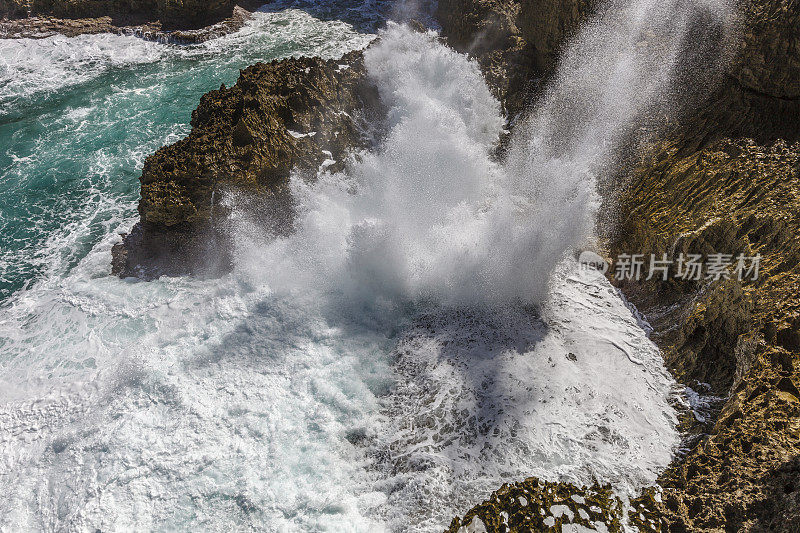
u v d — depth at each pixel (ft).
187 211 35.96
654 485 23.49
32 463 25.77
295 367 29.19
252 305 32.65
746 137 31.17
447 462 24.97
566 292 32.65
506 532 22.18
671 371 27.96
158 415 27.07
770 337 24.26
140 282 35.47
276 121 39.19
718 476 22.33
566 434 25.71
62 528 23.31
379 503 23.75
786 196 27.68
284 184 38.40
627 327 30.53
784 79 29.63
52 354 30.89
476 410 26.91
